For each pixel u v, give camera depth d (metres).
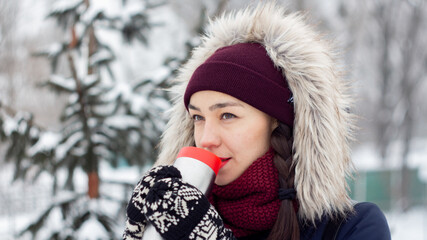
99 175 2.39
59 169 2.29
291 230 0.95
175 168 0.89
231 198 1.03
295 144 1.01
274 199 1.00
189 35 2.59
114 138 2.30
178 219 0.83
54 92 2.39
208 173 0.91
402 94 12.11
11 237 2.49
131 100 2.38
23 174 2.39
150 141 2.43
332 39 1.22
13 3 7.11
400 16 12.51
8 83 6.33
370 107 13.32
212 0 2.45
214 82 0.96
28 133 2.28
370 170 10.08
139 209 0.88
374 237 0.95
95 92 2.31
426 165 13.02
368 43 12.96
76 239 2.24
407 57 12.12
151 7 2.65
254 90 0.96
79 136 2.29
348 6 11.50
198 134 1.06
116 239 2.30
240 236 1.04
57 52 2.52
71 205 2.38
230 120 0.99
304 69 1.00
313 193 0.98
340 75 1.17
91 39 2.51
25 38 7.19
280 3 1.18
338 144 1.01
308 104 0.99
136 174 2.75
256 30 1.07
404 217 10.03
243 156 0.99
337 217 1.00
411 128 11.82
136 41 2.77
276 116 0.99
